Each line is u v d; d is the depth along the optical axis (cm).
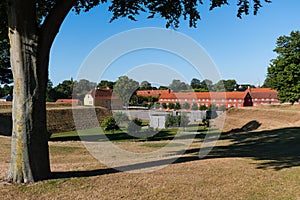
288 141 1460
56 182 613
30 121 607
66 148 1277
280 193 577
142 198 542
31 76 603
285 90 3838
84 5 902
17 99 604
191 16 912
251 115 3709
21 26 590
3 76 3588
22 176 605
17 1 583
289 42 4053
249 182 647
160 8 865
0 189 561
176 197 549
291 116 3209
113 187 600
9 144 1313
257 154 1047
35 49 604
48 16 618
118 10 869
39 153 621
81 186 599
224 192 580
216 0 845
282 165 815
